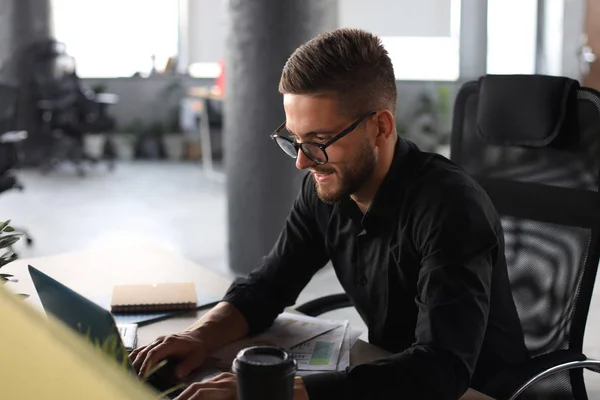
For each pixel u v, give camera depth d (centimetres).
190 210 577
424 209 129
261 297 148
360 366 110
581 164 161
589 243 157
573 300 156
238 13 393
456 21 801
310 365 129
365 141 123
